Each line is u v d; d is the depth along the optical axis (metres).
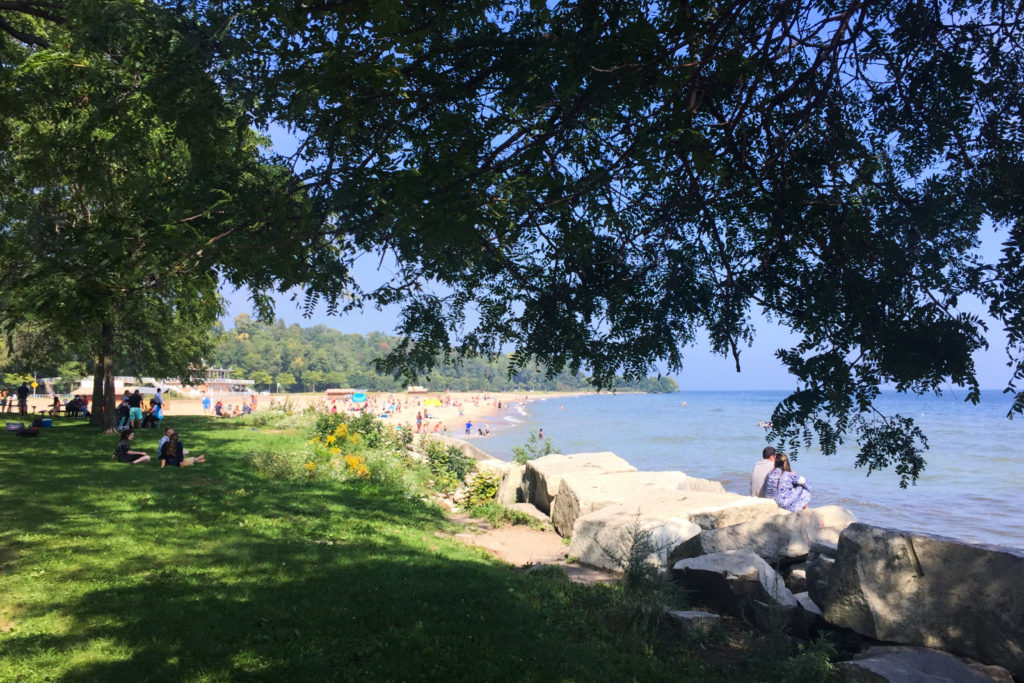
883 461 3.74
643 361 4.74
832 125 4.21
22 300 4.18
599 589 8.69
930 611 6.24
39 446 19.58
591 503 12.59
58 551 8.44
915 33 4.04
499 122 4.09
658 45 3.80
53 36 9.91
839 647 6.93
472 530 13.35
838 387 3.61
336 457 18.97
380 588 7.61
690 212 4.33
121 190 6.29
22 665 5.35
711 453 48.47
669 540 9.73
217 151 3.96
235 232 4.02
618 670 6.01
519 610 7.27
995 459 42.88
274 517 11.38
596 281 4.88
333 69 3.68
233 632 6.20
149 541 9.20
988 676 5.59
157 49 3.73
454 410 132.50
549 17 3.87
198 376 32.75
